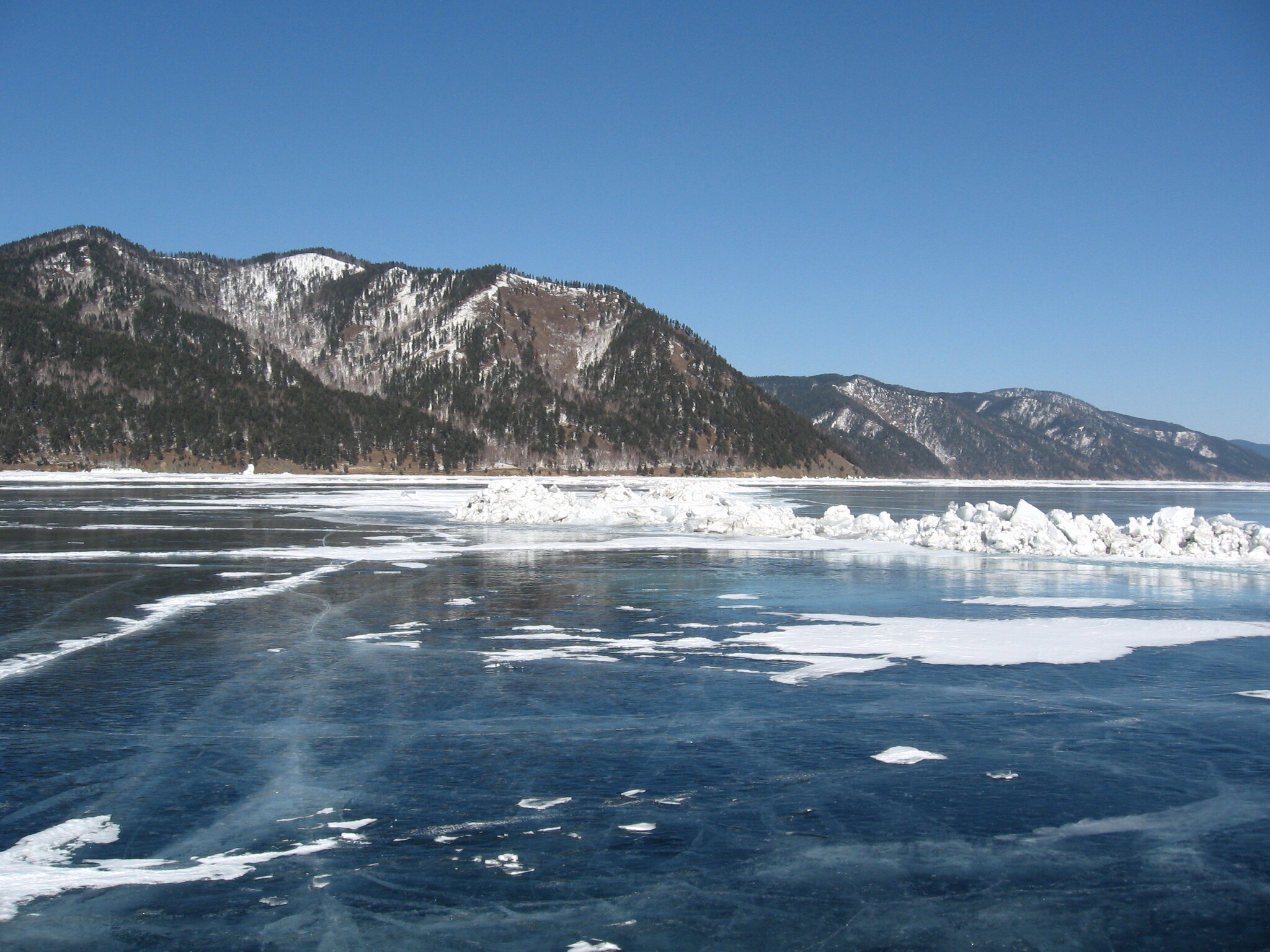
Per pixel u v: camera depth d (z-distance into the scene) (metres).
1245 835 9.52
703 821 9.81
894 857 9.04
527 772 11.17
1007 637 19.11
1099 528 36.69
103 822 9.65
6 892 8.19
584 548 36.28
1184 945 7.50
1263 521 63.78
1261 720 13.41
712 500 54.91
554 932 7.65
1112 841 9.39
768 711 13.73
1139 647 18.17
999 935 7.63
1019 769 11.36
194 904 8.04
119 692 14.52
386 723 13.08
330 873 8.62
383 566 30.11
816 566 30.97
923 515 62.91
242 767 11.29
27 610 21.52
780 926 7.77
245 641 18.31
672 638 18.94
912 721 13.26
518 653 17.50
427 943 7.46
